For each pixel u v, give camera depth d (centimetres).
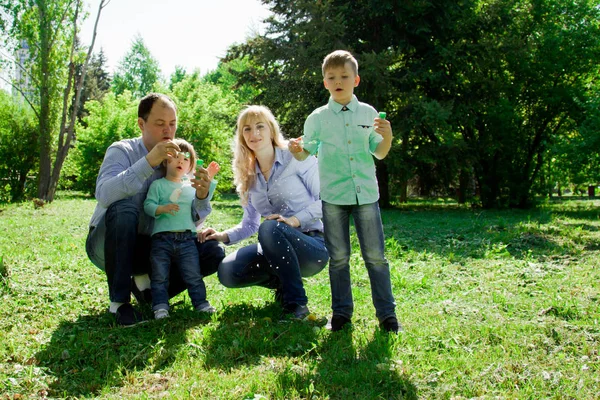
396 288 520
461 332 358
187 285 415
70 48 2106
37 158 2212
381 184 2088
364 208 373
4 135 2147
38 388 274
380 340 332
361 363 297
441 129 1839
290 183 433
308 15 1825
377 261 375
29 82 2103
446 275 588
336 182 373
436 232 1042
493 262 659
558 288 500
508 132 1948
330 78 371
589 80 2036
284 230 404
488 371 288
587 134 1438
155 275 400
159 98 420
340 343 333
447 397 259
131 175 380
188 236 420
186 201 420
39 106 2114
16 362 310
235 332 352
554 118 2106
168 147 382
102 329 366
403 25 1897
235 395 259
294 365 300
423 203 2484
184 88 2491
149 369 298
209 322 382
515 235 905
